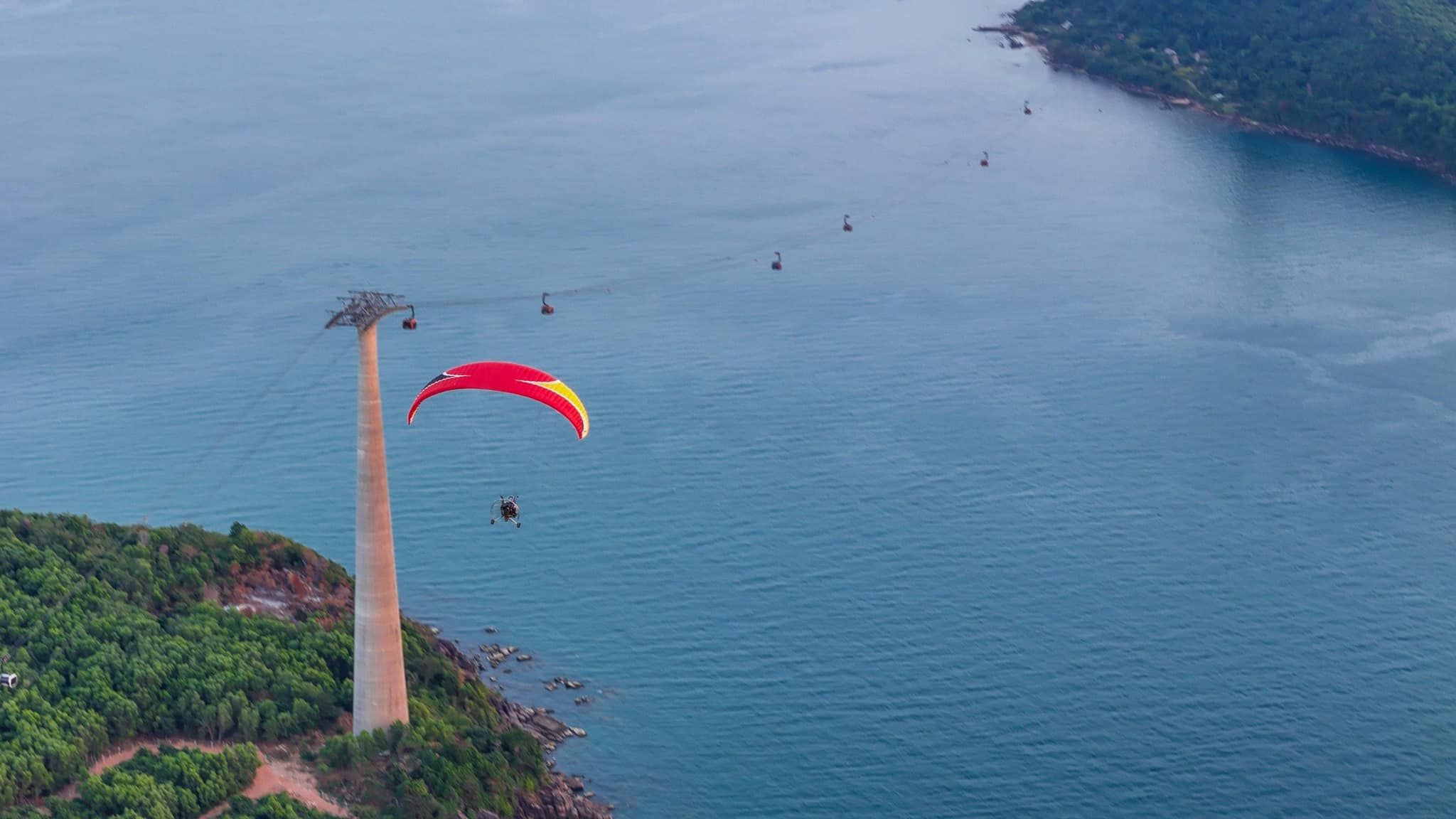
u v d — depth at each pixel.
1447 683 162.75
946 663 164.50
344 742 131.12
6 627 140.62
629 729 154.38
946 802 145.88
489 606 173.50
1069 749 152.38
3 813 119.81
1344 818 145.00
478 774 134.38
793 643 167.62
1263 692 161.00
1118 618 172.75
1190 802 146.25
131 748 131.62
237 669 138.38
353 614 155.50
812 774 149.00
